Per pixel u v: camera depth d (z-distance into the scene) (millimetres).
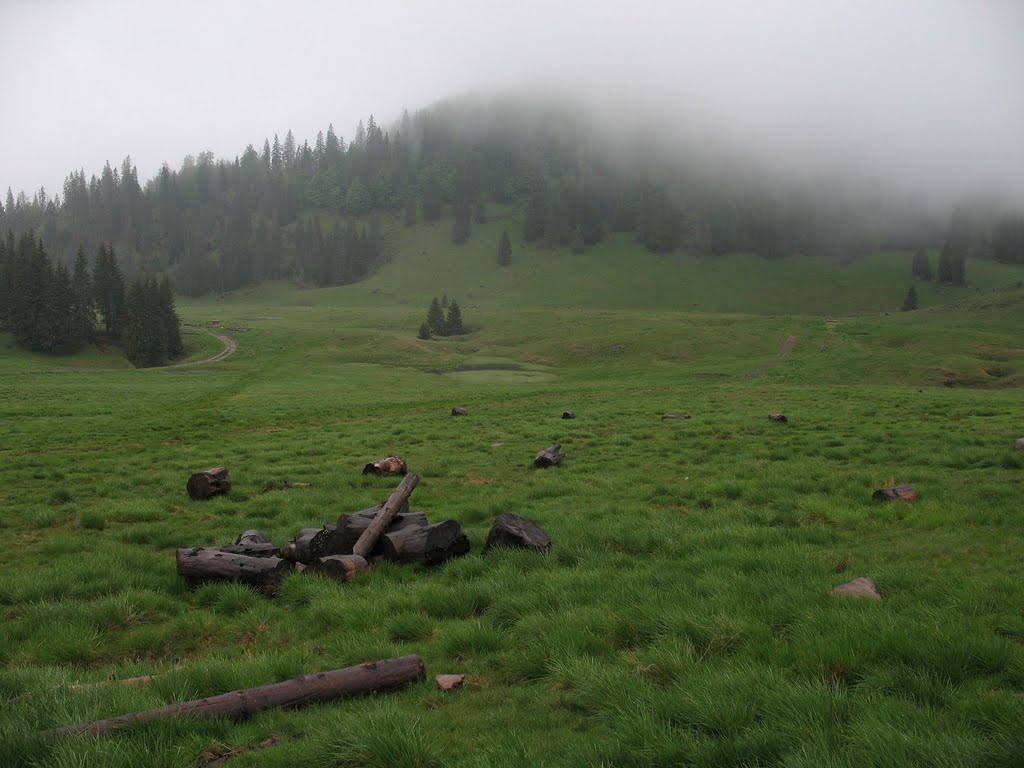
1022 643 6832
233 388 69688
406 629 8508
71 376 84375
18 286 122750
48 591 10336
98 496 19125
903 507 13672
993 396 47469
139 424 37531
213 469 18750
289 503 17109
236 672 6934
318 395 60625
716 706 5359
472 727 5844
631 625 7691
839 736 4844
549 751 5180
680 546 11469
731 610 7879
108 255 142250
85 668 8031
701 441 26000
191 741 5469
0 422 39844
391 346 145000
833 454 21984
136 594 10078
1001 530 11648
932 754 4434
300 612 9641
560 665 6750
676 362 125875
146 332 124812
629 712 5582
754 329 147750
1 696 6414
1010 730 4844
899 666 6078
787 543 11344
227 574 10758
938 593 8320
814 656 6297
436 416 39656
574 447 26219
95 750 5020
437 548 11633
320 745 5297
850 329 141000
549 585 9430
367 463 22406
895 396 45594
